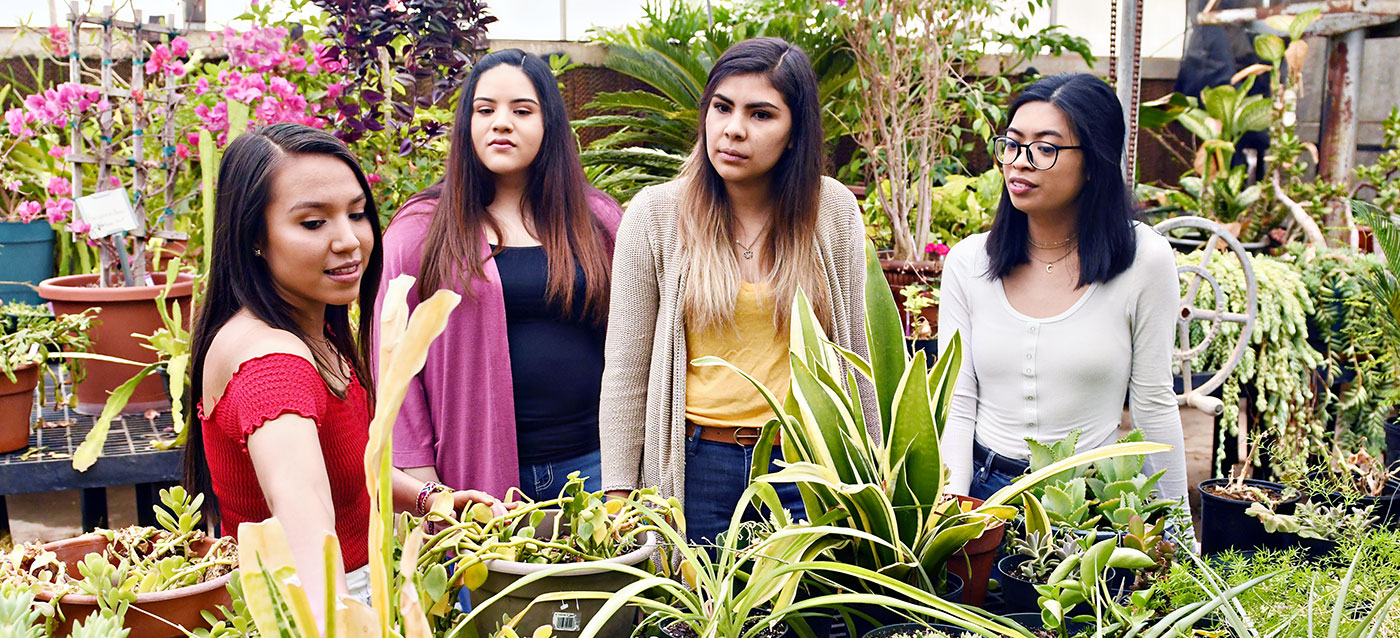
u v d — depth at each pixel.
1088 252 1.73
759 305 1.82
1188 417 2.89
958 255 1.92
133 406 2.55
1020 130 1.70
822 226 1.87
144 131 2.91
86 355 2.38
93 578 0.98
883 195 3.65
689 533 1.89
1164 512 1.30
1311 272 3.04
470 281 1.93
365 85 3.07
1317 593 1.01
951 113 3.90
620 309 1.89
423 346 0.59
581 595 0.97
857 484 1.10
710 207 1.82
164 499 1.12
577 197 2.05
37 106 2.66
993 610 1.23
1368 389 2.88
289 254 1.14
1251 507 1.46
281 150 1.14
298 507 1.05
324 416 1.18
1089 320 1.75
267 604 0.62
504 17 5.01
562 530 1.15
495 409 1.96
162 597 0.97
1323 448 2.17
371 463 0.60
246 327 1.16
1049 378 1.77
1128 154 2.79
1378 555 1.10
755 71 1.71
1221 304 2.46
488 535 1.05
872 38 3.52
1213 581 0.97
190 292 2.61
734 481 1.86
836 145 4.45
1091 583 0.96
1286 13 4.23
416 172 3.06
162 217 2.96
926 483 1.14
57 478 2.21
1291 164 4.18
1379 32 4.23
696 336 1.85
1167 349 1.74
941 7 3.59
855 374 1.91
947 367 1.19
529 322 2.01
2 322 2.32
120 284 2.82
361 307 1.39
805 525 1.05
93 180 3.35
